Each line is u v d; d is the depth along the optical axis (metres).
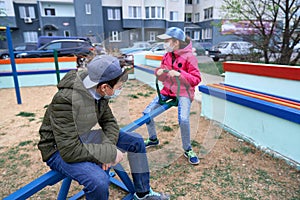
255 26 5.54
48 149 1.24
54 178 1.26
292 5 5.05
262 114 2.30
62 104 1.10
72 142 1.14
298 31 5.17
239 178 1.90
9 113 3.83
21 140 2.72
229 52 8.66
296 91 2.29
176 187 1.82
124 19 19.23
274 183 1.82
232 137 2.65
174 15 19.33
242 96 2.56
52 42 9.84
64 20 19.34
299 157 1.99
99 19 19.19
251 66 2.77
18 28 18.80
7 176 2.01
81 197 1.71
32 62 6.50
